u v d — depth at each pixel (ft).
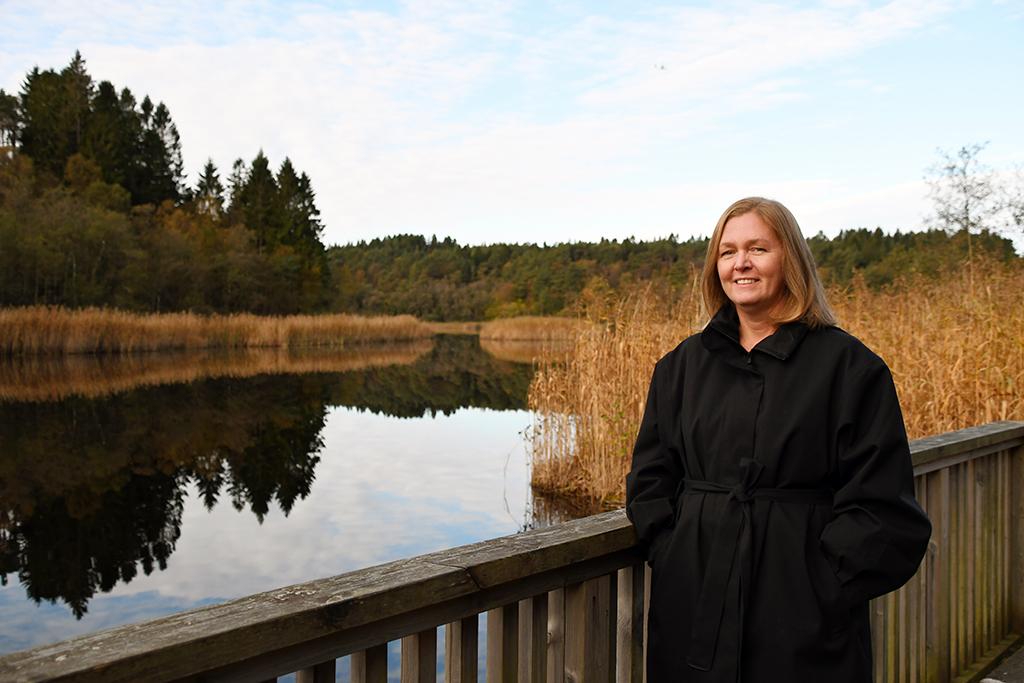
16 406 47.09
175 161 198.49
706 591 4.78
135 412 45.73
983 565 9.48
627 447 24.44
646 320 27.25
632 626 5.55
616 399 24.86
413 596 3.82
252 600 3.46
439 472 30.45
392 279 266.98
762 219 5.14
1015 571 10.19
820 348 4.94
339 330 129.70
